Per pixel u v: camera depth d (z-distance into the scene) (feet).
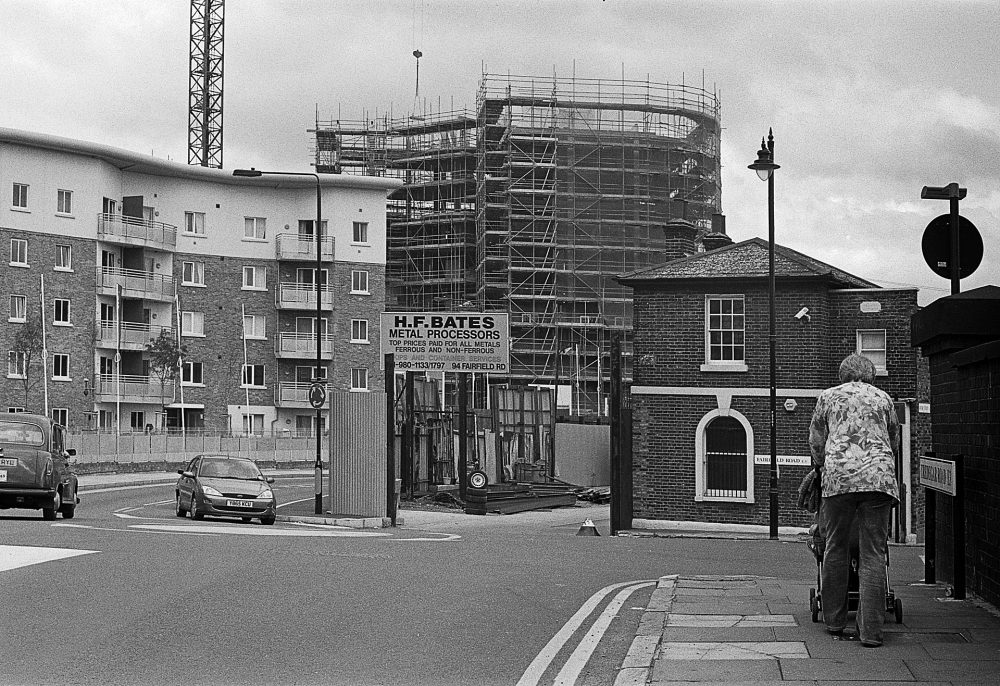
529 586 42.75
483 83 275.18
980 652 26.81
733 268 105.70
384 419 103.81
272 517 93.04
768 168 98.94
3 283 218.59
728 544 77.10
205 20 330.54
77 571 42.29
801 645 28.04
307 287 255.50
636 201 264.11
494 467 152.25
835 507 28.40
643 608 37.19
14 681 25.52
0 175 219.00
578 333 269.85
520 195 270.05
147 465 205.36
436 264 304.30
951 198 50.34
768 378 104.06
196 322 247.70
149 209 243.60
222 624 32.45
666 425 106.01
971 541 35.94
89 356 229.66
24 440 78.28
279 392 254.47
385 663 27.91
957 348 37.09
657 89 273.54
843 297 104.17
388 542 65.46
